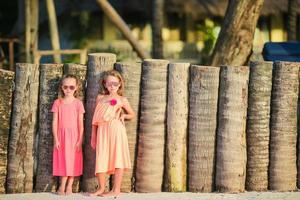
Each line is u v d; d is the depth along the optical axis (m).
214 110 7.17
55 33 16.27
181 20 20.39
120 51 19.75
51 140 7.17
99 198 6.90
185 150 7.23
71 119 7.02
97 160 6.93
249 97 7.23
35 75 7.17
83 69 7.16
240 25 8.86
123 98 7.06
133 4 19.72
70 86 6.99
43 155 7.20
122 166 6.96
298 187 7.45
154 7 17.45
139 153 7.21
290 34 19.44
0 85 7.12
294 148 7.37
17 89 7.16
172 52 20.36
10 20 20.94
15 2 20.84
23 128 7.16
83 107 7.07
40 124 7.20
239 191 7.20
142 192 7.20
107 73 6.97
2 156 7.19
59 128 7.04
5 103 7.16
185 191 7.25
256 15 8.88
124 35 14.70
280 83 7.25
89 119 7.13
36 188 7.25
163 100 7.17
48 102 7.16
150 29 20.27
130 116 7.07
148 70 7.13
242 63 8.98
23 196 6.98
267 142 7.29
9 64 16.72
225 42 8.95
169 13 20.25
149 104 7.14
